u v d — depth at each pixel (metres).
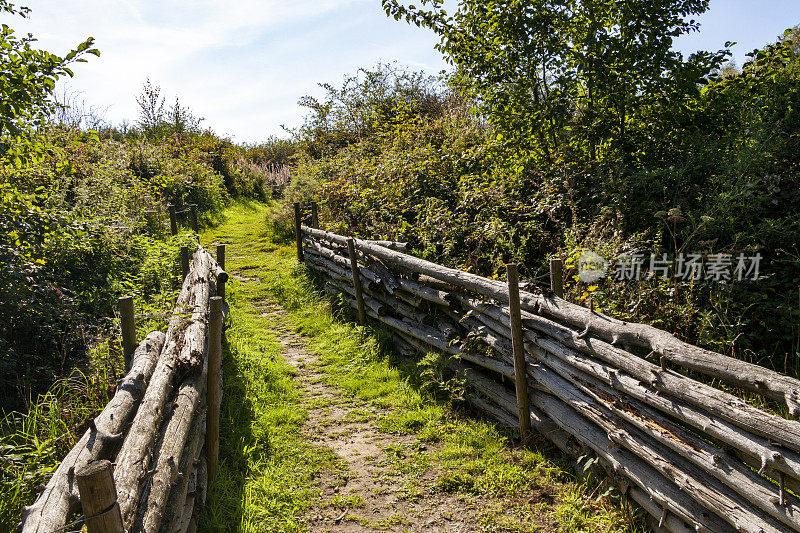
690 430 2.92
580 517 3.25
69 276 6.55
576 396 3.59
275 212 15.23
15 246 5.17
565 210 6.76
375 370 5.89
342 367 6.09
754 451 2.28
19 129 4.22
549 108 6.78
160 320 5.49
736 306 4.55
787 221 5.10
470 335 4.82
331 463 4.08
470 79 7.32
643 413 3.04
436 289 5.57
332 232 9.87
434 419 4.71
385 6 7.00
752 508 2.36
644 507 3.05
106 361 4.83
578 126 6.97
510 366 4.37
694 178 5.97
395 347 6.40
